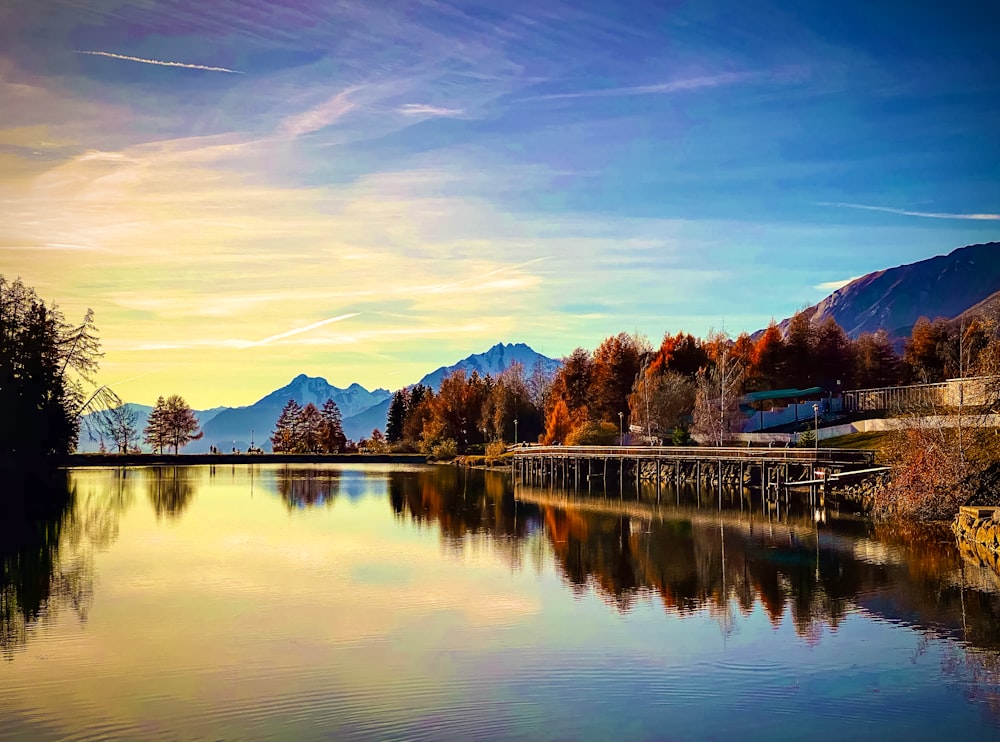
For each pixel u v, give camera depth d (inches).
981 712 773.9
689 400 4178.2
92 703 786.2
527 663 904.3
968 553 1576.0
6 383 2605.8
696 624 1066.1
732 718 757.9
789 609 1142.3
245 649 952.9
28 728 730.8
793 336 5034.5
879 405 4087.1
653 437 4077.3
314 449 7268.7
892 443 2235.5
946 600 1197.1
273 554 1577.3
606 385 4820.4
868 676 866.8
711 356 4970.5
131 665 894.4
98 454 5241.1
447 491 3134.8
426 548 1654.8
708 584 1302.9
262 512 2349.9
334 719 749.3
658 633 1021.8
